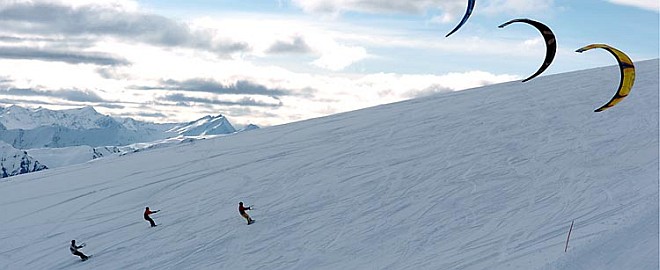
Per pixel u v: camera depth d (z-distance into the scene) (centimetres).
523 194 2547
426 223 2409
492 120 3934
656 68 4875
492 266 1762
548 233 1986
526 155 3116
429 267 1919
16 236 3006
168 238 2711
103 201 3409
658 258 1430
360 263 2141
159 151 4566
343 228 2512
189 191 3388
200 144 4594
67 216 3219
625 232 1638
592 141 3166
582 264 1503
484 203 2522
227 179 3512
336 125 4522
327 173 3328
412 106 4822
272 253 2380
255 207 2948
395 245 2242
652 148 2891
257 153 4009
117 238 2809
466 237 2161
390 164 3322
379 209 2664
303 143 4109
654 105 3694
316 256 2281
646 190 2242
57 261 2638
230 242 2558
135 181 3728
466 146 3450
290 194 3072
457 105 4556
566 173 2723
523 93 4619
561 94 4388
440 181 2908
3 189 3906
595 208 2159
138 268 2433
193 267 2367
